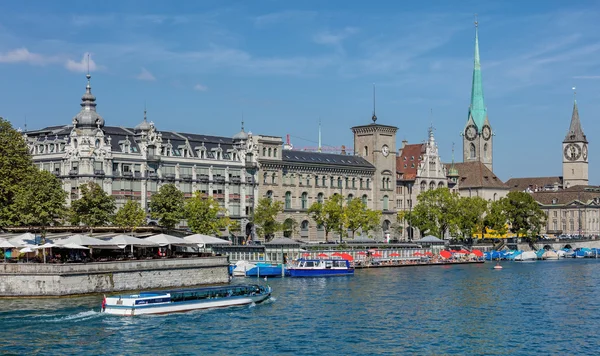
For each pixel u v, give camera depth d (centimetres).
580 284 15650
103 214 15512
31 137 19738
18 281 11819
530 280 16450
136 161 19038
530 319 11056
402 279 16338
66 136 18775
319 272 16938
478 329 10275
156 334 9712
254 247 18450
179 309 11200
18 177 14562
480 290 14312
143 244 13212
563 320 10994
